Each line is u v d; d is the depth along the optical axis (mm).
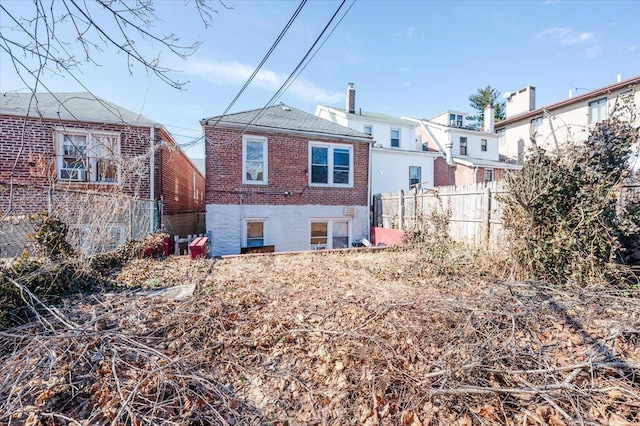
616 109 4680
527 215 4426
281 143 10391
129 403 1882
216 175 9602
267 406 2055
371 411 1977
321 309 3527
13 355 2258
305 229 10797
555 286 3822
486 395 2033
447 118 20906
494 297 3473
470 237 7238
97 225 5562
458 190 7699
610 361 2238
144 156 7758
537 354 2387
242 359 2537
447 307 3336
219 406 2021
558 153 4445
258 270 5793
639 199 4344
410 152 17016
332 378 2314
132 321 2969
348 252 8273
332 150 11195
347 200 11406
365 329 2967
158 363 2311
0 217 3570
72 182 7961
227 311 3363
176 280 4852
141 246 6836
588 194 4035
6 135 7594
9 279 2939
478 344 2537
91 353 2371
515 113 21891
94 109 8945
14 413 1773
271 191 10281
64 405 1902
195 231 15250
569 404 1915
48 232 4277
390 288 4430
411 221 9500
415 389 2119
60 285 3836
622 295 3488
